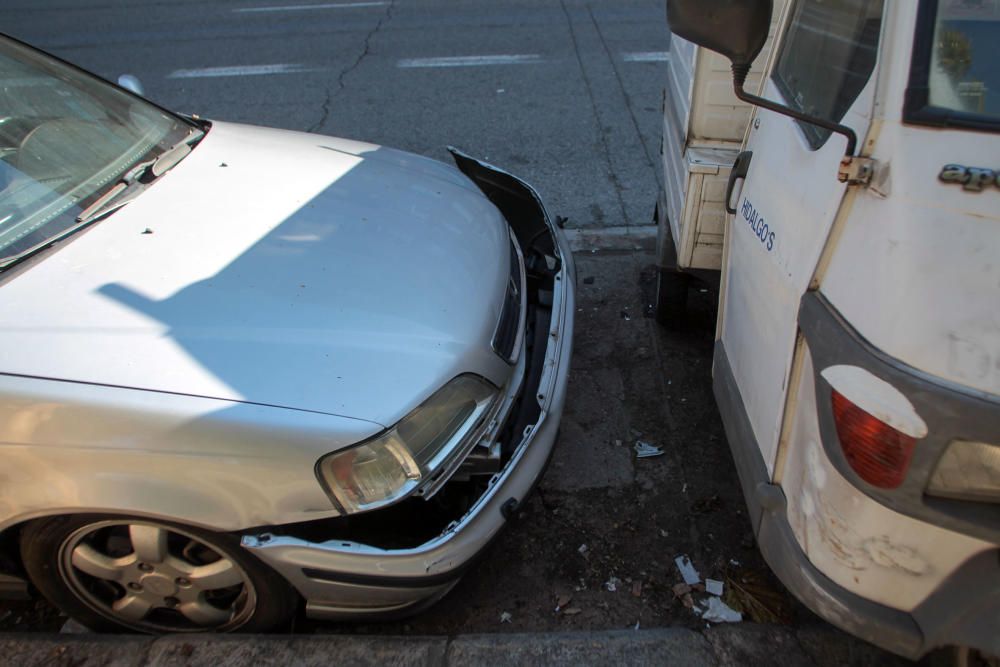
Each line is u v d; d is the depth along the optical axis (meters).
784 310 1.80
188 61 7.84
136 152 2.74
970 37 1.45
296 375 1.93
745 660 2.02
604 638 2.07
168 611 2.27
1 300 2.05
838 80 1.87
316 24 8.87
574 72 6.91
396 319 2.14
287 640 2.07
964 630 1.46
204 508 1.88
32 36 8.96
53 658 2.04
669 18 1.68
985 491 1.35
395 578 1.96
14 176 2.43
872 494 1.44
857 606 1.59
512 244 2.90
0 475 1.89
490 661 2.01
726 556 2.53
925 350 1.32
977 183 1.30
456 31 8.27
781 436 1.80
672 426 3.10
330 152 3.03
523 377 2.47
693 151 2.90
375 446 1.88
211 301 2.09
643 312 3.81
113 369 1.89
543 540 2.62
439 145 5.69
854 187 1.52
